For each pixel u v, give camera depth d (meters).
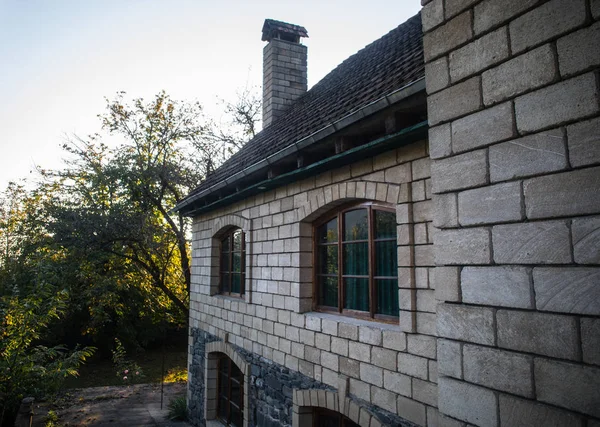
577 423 1.66
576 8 1.75
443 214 2.30
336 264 5.03
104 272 15.11
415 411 3.54
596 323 1.63
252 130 15.30
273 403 5.66
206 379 7.88
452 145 2.27
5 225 16.06
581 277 1.69
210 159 14.53
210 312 8.07
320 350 4.79
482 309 2.06
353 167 4.50
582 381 1.66
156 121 14.82
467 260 2.16
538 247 1.84
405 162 3.84
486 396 2.01
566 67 1.78
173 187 14.17
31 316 7.68
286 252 5.59
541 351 1.81
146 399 10.66
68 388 12.12
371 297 4.32
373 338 4.03
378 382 3.95
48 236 13.23
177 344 20.97
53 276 10.58
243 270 7.18
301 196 5.34
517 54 1.97
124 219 13.11
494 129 2.06
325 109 5.80
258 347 6.16
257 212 6.45
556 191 1.79
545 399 1.78
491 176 2.06
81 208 13.29
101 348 18.33
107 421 8.87
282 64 10.51
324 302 5.20
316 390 4.75
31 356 7.56
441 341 2.27
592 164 1.68
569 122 1.76
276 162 5.33
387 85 4.13
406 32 6.73
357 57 8.22
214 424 7.51
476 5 2.18
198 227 9.06
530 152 1.89
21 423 6.43
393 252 4.14
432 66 2.42
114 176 13.18
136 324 18.91
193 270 9.22
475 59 2.17
